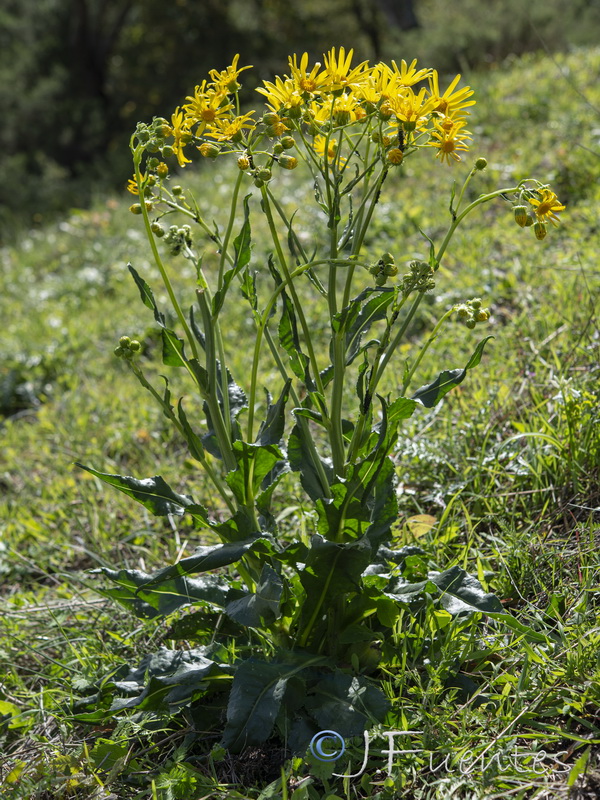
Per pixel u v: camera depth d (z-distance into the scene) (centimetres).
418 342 385
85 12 2125
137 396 443
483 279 421
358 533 187
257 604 187
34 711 218
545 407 286
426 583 196
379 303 185
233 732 176
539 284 393
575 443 254
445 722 179
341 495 182
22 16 2238
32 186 1975
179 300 555
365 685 189
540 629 205
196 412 404
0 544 328
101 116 2203
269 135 177
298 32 2155
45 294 699
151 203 192
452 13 1700
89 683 212
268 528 201
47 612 273
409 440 293
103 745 190
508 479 269
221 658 198
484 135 693
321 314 456
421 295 186
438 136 178
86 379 496
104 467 372
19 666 250
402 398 187
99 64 2223
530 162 573
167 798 174
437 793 165
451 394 317
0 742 224
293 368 197
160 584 204
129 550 310
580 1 1305
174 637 216
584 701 178
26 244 988
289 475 303
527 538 232
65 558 325
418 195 586
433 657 193
